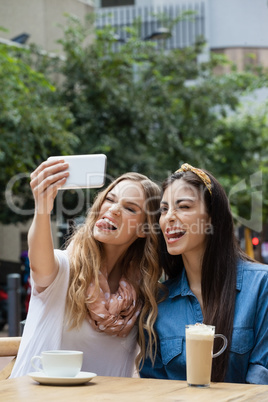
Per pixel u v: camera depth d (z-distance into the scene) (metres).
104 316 3.64
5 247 20.84
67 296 3.69
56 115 14.82
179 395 2.58
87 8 23.55
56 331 3.62
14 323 9.70
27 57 18.77
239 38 32.81
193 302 3.69
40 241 3.44
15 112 12.91
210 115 21.12
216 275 3.62
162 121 18.92
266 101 24.70
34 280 3.61
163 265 4.00
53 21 22.12
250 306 3.50
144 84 20.11
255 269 3.62
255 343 3.48
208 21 32.78
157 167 18.42
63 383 2.77
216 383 2.88
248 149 22.61
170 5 33.16
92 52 19.17
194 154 19.36
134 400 2.46
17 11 21.83
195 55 21.80
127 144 18.17
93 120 18.08
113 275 4.05
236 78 21.61
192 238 3.69
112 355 3.76
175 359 3.57
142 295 3.88
